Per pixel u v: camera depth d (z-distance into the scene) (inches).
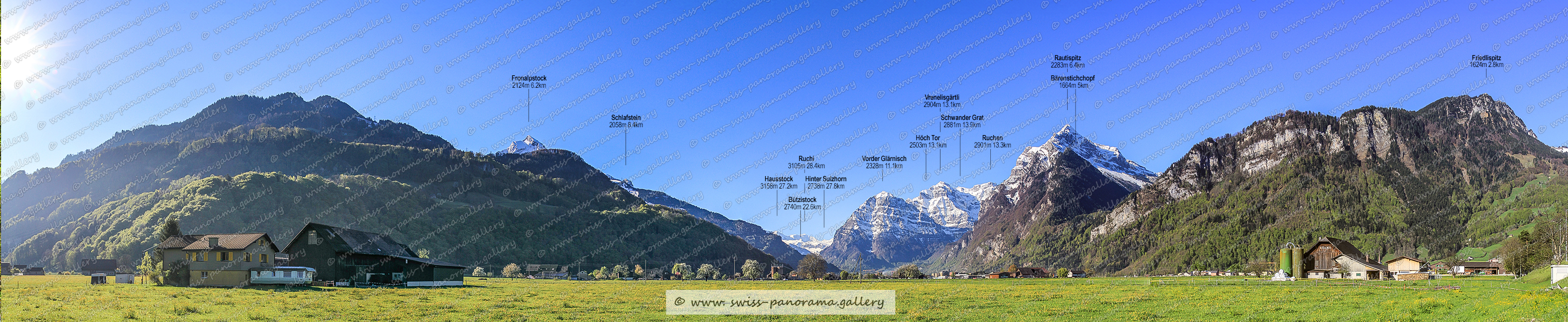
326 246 4773.6
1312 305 2866.6
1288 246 7032.5
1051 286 4901.6
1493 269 7283.5
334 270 4734.3
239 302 3034.0
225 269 4397.1
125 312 2564.0
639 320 2628.0
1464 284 4037.9
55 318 2400.3
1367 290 3590.1
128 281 4591.5
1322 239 6978.4
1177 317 2610.7
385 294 3715.6
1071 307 2977.4
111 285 4220.0
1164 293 3690.9
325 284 4471.0
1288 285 4537.4
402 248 5556.1
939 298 3560.5
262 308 2817.4
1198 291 3799.2
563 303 3255.4
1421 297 2950.3
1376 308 2650.1
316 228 4815.5
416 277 5098.4
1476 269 7386.8
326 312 2753.4
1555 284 2942.9
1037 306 3036.4
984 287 4722.0
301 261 4726.9
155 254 4854.8
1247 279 6323.8
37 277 6097.4
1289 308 2783.0
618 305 3164.4
